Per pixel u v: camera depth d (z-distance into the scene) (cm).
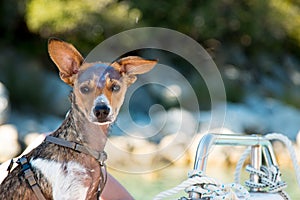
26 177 620
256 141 658
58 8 2895
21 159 633
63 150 621
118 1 3209
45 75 2889
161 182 1196
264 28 3716
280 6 3716
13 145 2141
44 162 620
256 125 2467
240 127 2416
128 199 777
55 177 614
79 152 621
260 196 634
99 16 2962
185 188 590
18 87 2769
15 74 2820
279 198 641
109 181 772
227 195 580
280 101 3328
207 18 3412
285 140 681
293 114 2627
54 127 2564
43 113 2731
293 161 684
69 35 2984
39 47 3056
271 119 2578
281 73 3788
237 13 3547
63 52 632
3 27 3089
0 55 2922
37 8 2900
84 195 620
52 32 2939
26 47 3052
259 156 663
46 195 617
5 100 2439
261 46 3809
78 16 2912
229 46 3703
